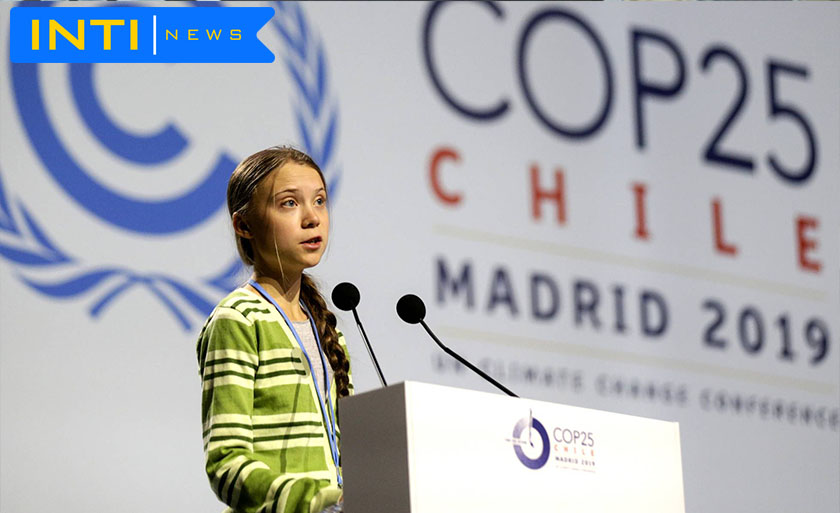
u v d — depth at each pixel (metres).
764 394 8.20
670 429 3.81
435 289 7.14
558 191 7.78
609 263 7.85
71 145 6.22
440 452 3.18
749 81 8.83
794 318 8.49
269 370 3.98
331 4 7.21
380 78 7.29
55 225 6.09
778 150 8.82
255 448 3.88
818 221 8.84
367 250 6.98
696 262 8.20
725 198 8.47
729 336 8.18
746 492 7.93
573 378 7.48
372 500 3.19
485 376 4.14
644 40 8.42
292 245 4.19
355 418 3.28
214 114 6.66
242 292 4.15
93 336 6.05
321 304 4.38
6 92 6.15
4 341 5.86
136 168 6.36
